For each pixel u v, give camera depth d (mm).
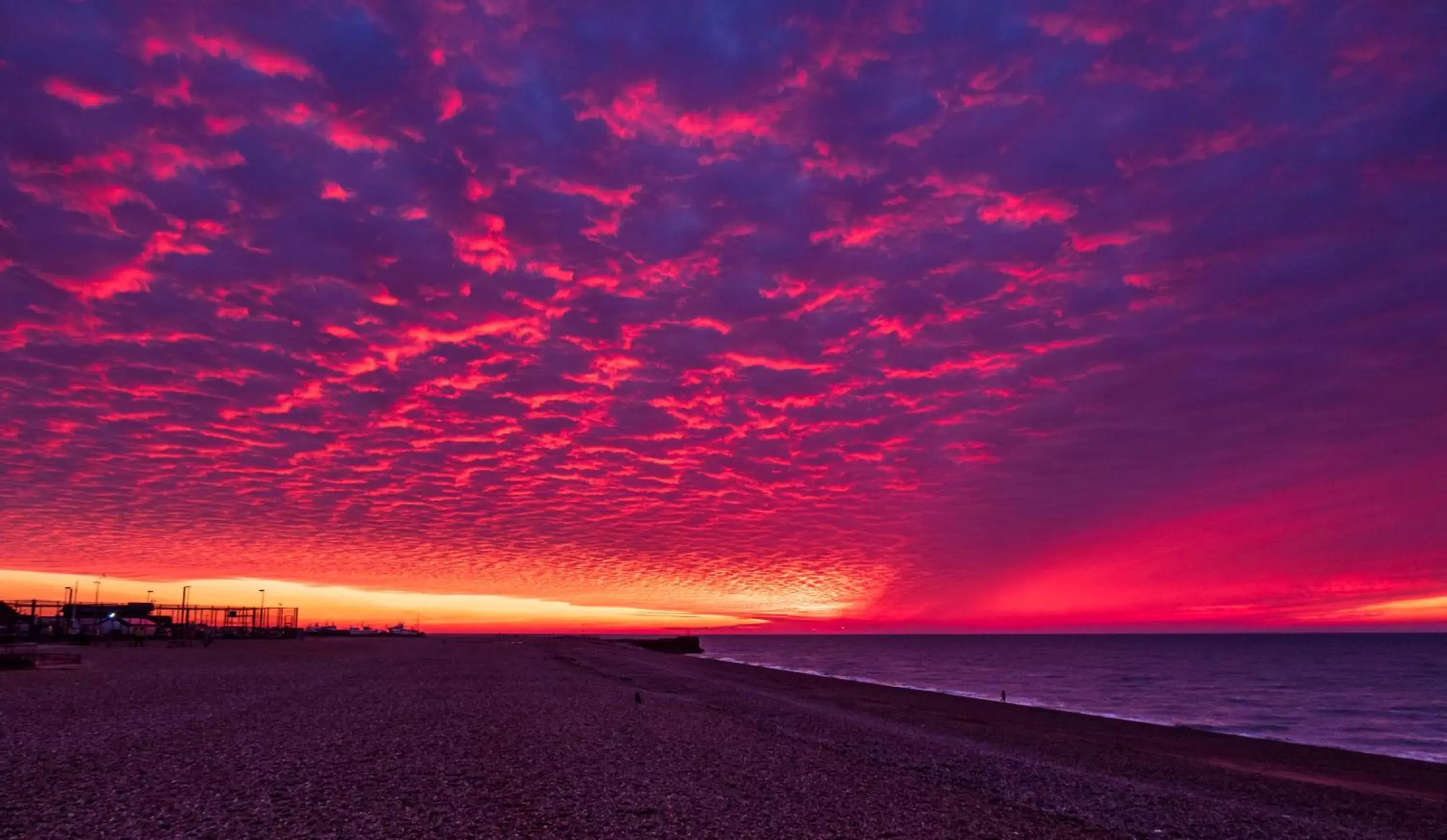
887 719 32969
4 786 13289
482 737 19922
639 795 14047
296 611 141500
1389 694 70062
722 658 137250
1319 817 16656
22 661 39500
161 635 92375
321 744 18172
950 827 13047
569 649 102188
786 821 12789
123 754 16297
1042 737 30344
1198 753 28781
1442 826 16547
